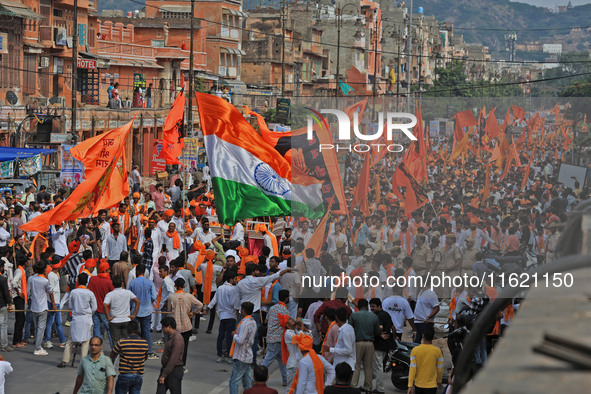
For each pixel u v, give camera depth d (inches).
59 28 2456.9
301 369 536.4
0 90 2060.8
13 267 880.3
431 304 673.0
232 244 941.8
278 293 679.1
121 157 952.9
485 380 45.5
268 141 781.3
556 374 45.7
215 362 747.4
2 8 2053.4
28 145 1855.3
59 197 1198.9
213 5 4254.4
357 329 621.9
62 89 2524.6
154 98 3228.3
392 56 6914.4
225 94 3476.9
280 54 4803.2
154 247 959.0
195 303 701.9
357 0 6171.3
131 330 574.6
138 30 3705.7
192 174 1926.7
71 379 670.5
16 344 771.4
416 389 560.4
